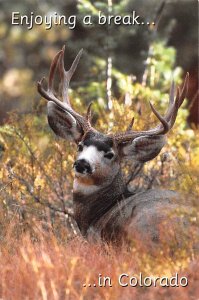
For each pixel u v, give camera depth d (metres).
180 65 28.97
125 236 12.16
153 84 18.05
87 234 13.12
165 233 11.30
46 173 14.57
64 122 13.73
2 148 15.23
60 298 10.00
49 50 31.45
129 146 13.37
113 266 10.62
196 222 11.33
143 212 12.05
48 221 13.87
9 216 13.54
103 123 15.23
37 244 12.07
